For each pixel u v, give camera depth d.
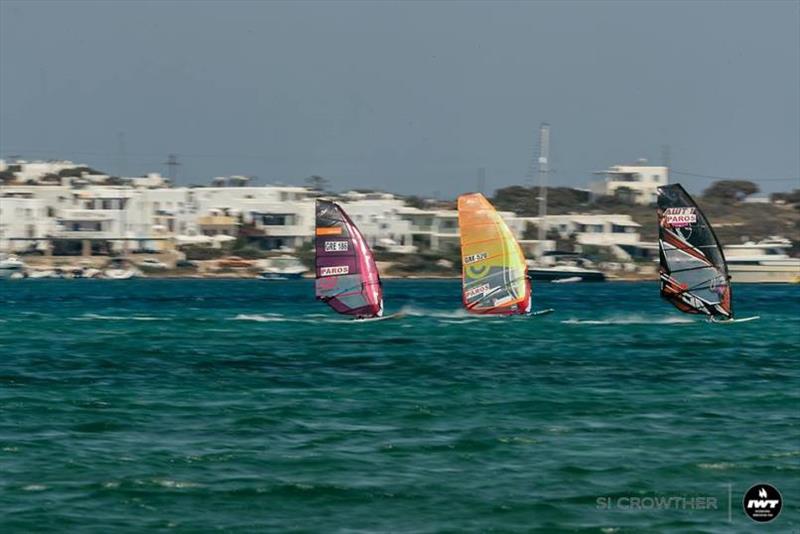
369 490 130.12
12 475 135.38
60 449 148.25
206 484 132.00
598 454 146.38
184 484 132.00
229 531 117.31
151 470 137.75
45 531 116.38
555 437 155.88
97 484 131.38
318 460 142.50
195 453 146.38
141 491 129.25
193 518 120.94
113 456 144.50
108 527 117.81
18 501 125.56
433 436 156.25
